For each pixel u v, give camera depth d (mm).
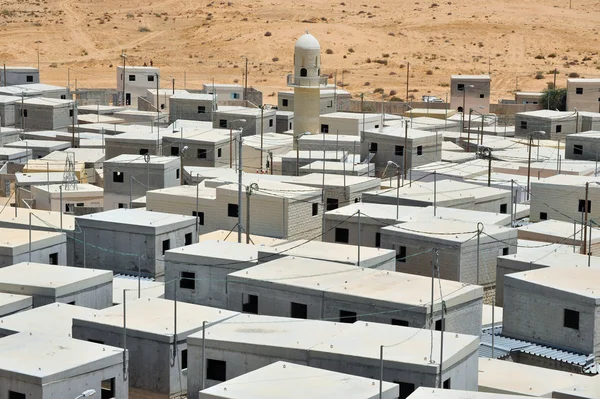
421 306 61219
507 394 53688
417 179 108938
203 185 99812
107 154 121125
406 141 117562
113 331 60344
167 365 59312
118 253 81062
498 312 72250
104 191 106000
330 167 111875
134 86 188000
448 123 152000
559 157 119312
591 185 96000
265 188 93312
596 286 66062
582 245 81875
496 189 97375
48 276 70375
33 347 56438
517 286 67188
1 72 179375
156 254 80125
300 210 91750
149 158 107062
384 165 119938
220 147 120938
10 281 68938
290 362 55812
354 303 63250
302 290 64875
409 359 53781
